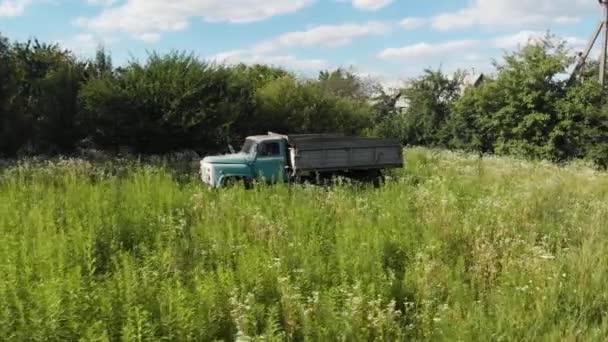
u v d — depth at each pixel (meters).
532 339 4.98
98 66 22.16
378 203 10.35
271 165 14.04
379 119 38.25
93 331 4.38
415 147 28.12
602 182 15.23
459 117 29.53
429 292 6.02
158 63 20.25
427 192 10.80
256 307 5.20
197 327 4.80
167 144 19.94
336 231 8.18
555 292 5.91
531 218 9.53
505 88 25.95
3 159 16.89
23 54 21.84
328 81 43.91
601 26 25.14
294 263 6.70
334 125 23.78
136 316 4.59
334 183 12.95
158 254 6.58
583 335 5.10
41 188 10.31
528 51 25.58
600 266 6.67
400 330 5.15
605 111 23.41
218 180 13.60
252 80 25.45
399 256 7.40
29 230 7.16
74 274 5.27
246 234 7.76
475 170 17.22
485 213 9.30
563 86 25.08
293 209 9.27
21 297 4.95
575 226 9.05
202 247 7.29
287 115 22.61
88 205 8.77
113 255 6.48
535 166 18.97
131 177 12.86
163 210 9.12
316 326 5.04
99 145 20.14
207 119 19.83
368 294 5.74
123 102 19.23
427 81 33.25
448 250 7.57
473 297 6.13
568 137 24.44
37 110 19.33
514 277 6.38
